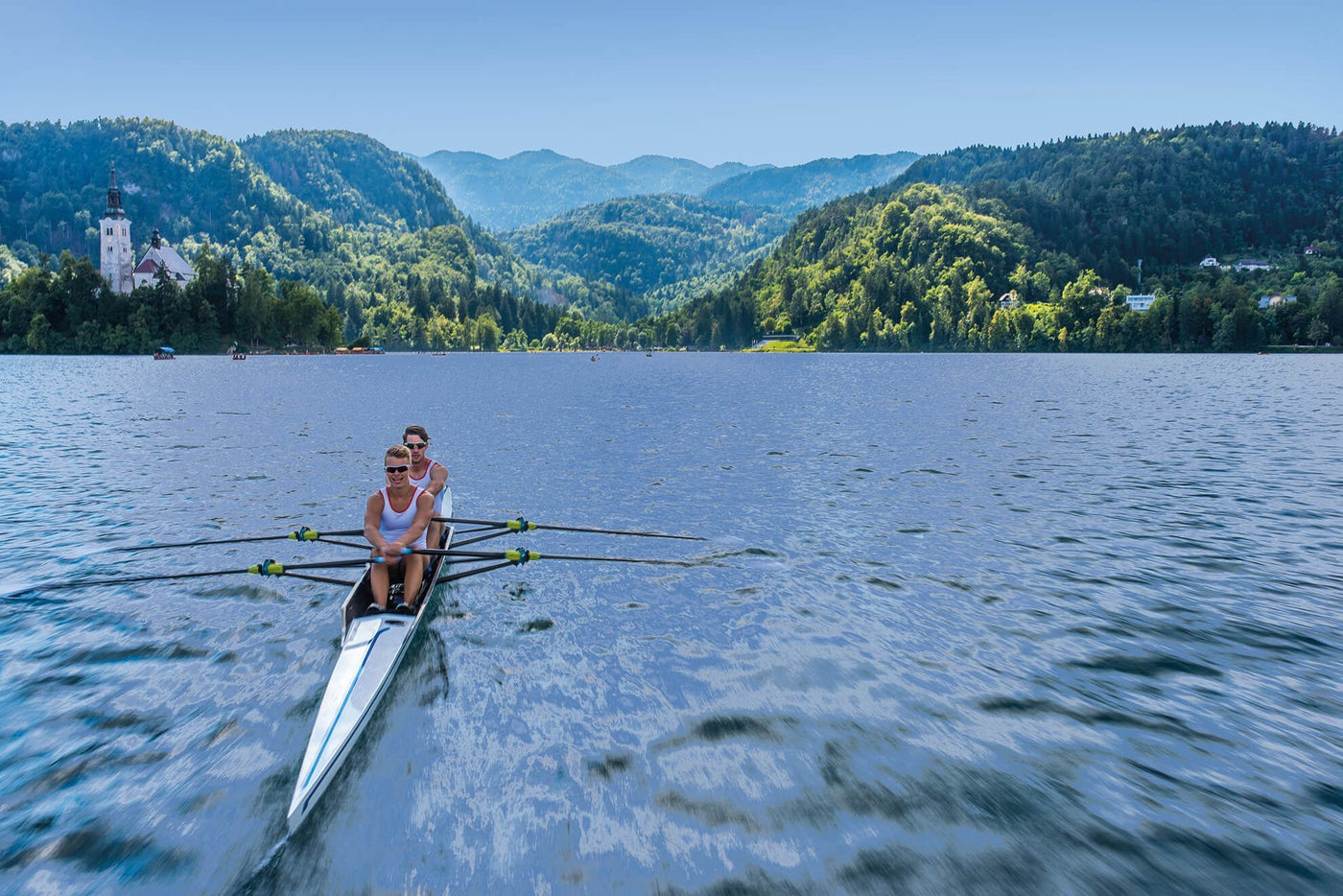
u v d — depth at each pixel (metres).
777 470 22.67
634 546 14.64
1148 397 53.75
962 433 32.34
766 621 10.74
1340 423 35.84
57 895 5.57
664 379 90.44
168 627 10.56
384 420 37.91
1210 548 14.30
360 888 5.63
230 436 30.78
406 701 8.45
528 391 64.12
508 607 11.44
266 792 6.80
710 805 6.55
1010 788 6.79
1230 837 6.13
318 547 14.69
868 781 6.88
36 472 22.12
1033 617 10.81
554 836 6.18
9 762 7.22
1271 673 9.04
